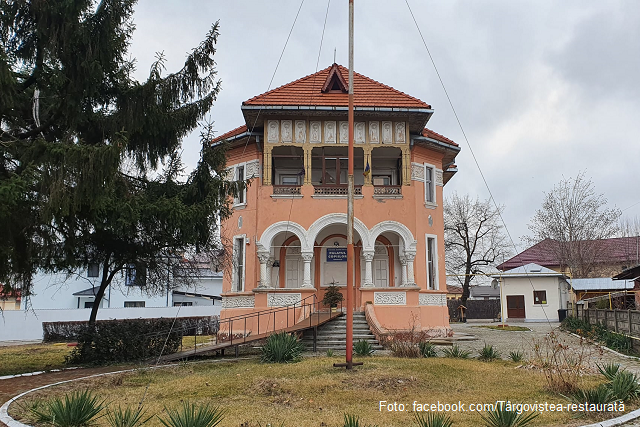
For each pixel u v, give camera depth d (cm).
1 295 1589
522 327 3459
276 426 841
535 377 1245
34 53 1444
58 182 1208
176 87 1598
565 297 4566
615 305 2847
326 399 1027
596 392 958
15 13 1344
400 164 2648
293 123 2444
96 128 1551
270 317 2334
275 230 2411
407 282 2411
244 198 2542
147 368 1529
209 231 1738
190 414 778
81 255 1719
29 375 1486
